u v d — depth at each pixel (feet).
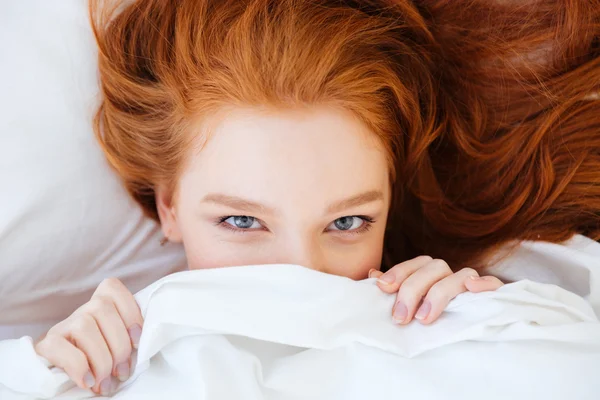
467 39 2.79
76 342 2.06
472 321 2.11
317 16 2.31
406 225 3.05
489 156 2.87
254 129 2.19
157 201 2.72
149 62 2.53
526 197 2.80
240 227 2.35
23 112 2.56
